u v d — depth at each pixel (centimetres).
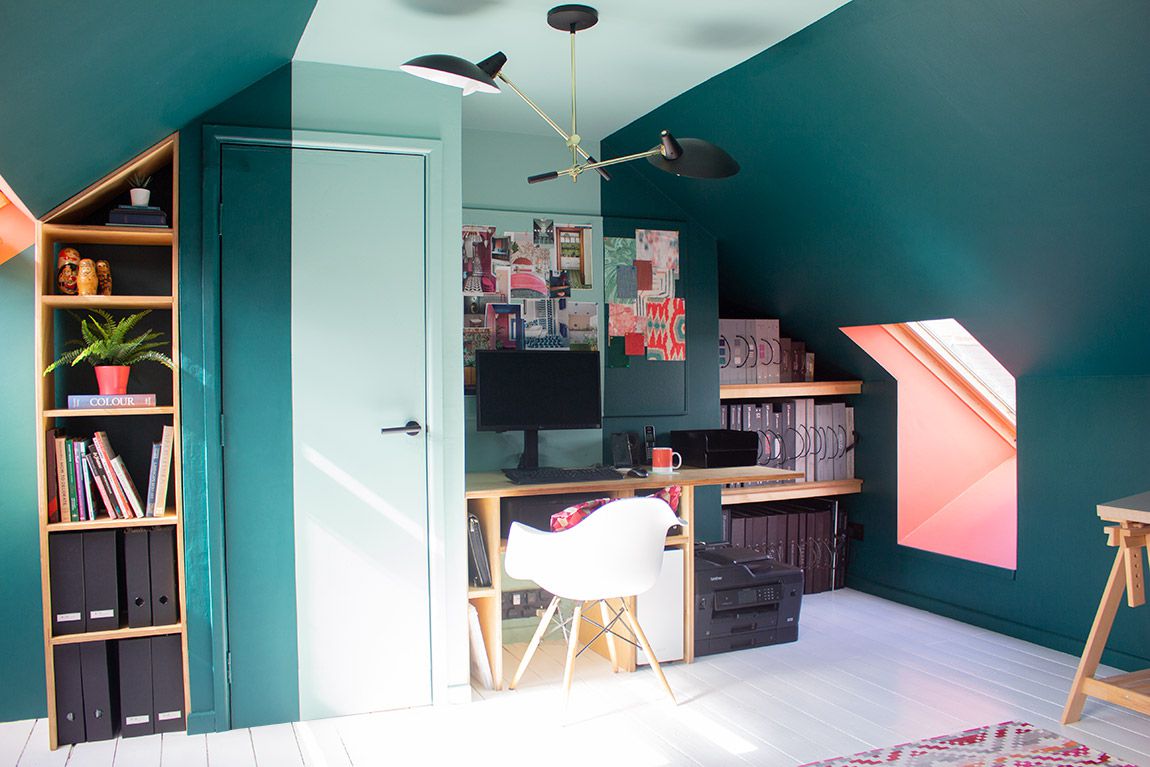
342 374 332
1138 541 309
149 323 338
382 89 337
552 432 437
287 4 261
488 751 297
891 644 405
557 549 315
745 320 496
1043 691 344
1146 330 336
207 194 313
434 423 343
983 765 277
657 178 459
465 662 350
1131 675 322
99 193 310
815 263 447
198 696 316
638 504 313
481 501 369
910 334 481
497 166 428
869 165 356
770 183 408
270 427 323
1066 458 389
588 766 284
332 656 331
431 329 343
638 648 376
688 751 293
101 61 203
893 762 280
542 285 435
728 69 350
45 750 300
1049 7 249
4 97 179
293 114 325
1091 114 273
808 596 496
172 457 326
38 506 321
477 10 289
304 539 328
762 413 493
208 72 273
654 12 294
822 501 520
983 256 362
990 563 431
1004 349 405
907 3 275
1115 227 304
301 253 326
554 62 341
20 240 319
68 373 326
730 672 370
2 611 322
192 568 314
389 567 338
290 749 301
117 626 309
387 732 316
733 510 500
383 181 337
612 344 450
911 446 488
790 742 298
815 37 309
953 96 299
